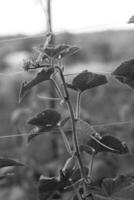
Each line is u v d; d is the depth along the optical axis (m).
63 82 1.05
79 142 1.10
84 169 1.13
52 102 2.06
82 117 2.23
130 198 1.08
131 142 2.27
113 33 3.76
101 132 1.60
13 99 2.80
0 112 2.65
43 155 2.16
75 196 1.14
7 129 2.23
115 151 1.12
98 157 1.99
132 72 1.08
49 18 1.13
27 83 1.05
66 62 3.27
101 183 1.09
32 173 2.00
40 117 1.08
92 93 2.74
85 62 3.44
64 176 1.08
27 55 2.87
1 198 2.06
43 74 1.03
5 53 3.04
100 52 3.66
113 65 3.39
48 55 1.03
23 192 2.02
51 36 1.09
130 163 2.03
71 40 3.03
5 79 2.71
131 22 1.12
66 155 2.13
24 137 2.10
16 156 2.09
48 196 1.10
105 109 2.67
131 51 3.70
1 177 1.45
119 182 1.08
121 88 2.70
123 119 2.44
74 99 2.12
